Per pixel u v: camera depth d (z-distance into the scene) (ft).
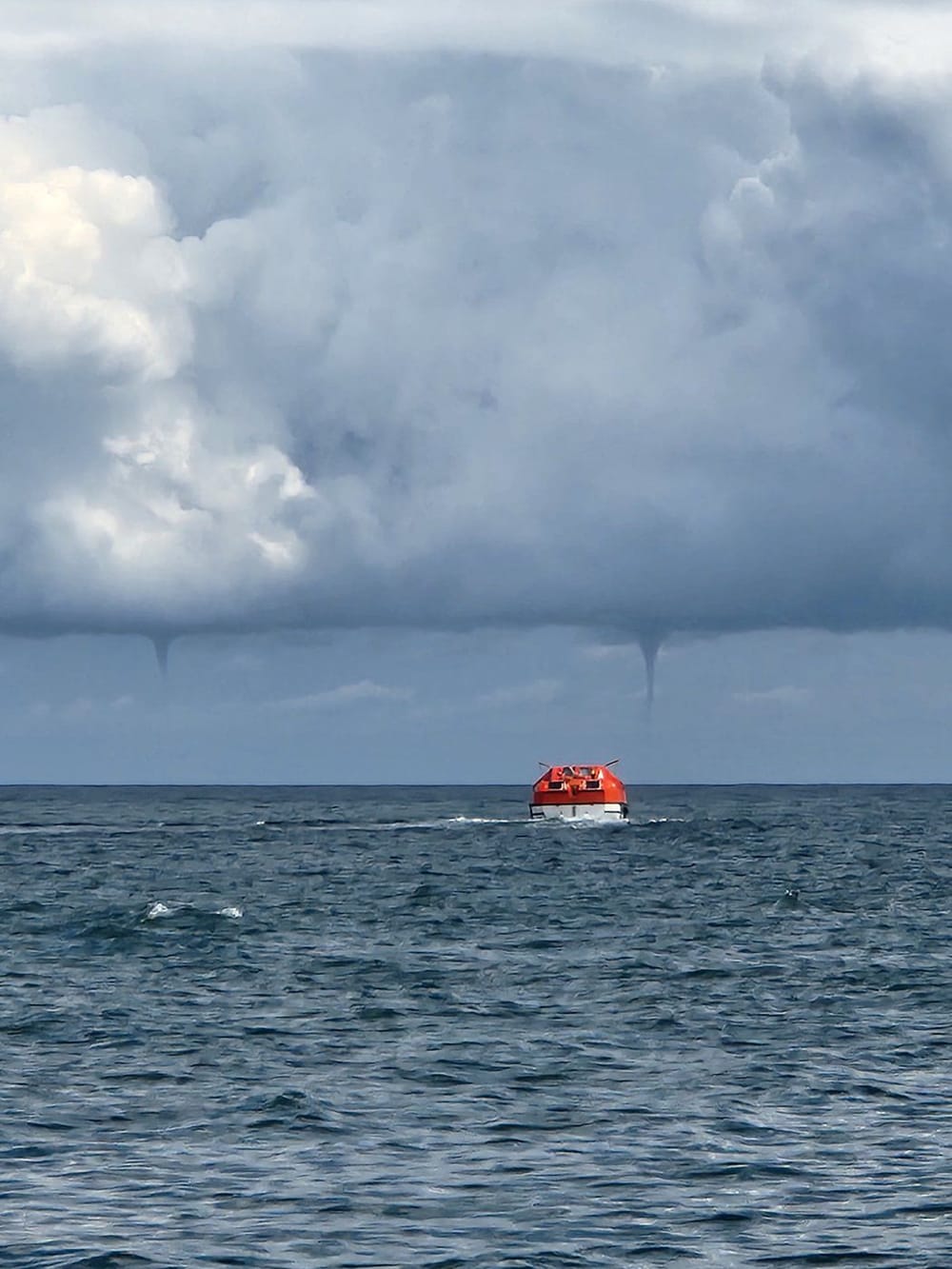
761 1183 119.85
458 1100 145.79
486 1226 110.22
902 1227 109.70
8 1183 119.34
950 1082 152.25
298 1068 159.33
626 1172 123.03
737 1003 196.75
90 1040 173.47
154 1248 105.29
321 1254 104.47
